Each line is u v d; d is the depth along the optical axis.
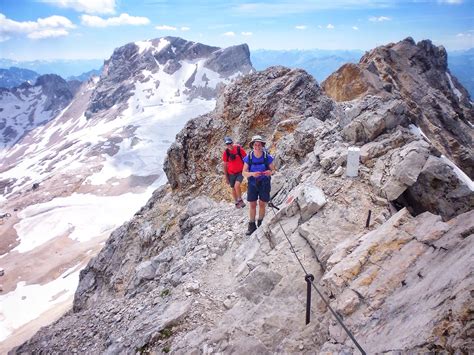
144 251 26.05
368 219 9.52
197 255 13.57
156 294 12.59
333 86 62.31
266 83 31.59
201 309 10.20
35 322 62.31
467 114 96.38
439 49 102.56
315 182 11.84
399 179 9.95
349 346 6.46
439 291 5.76
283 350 7.66
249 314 8.95
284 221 11.28
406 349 5.14
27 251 126.75
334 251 8.96
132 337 10.17
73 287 95.62
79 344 12.00
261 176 12.27
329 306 7.10
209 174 28.23
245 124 29.41
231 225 15.10
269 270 9.88
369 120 12.86
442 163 9.68
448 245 6.94
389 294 6.98
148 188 186.75
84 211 156.38
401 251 7.71
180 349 8.76
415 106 59.22
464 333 4.64
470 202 9.16
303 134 18.19
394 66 81.56
